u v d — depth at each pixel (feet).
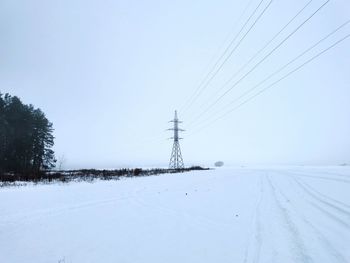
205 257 17.44
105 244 20.47
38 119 156.25
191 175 96.68
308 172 102.53
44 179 85.35
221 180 73.26
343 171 99.50
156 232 23.38
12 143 140.05
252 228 23.97
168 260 17.11
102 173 118.52
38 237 22.50
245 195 44.34
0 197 44.45
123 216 29.89
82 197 44.19
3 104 139.23
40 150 155.43
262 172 112.88
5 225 26.40
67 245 20.45
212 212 31.12
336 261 16.40
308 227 23.82
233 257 17.33
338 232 22.21
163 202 38.70
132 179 83.15
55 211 32.86
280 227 23.99
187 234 22.62
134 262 16.92
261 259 16.87
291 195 43.32
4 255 18.71
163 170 137.69
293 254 17.60
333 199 38.22
